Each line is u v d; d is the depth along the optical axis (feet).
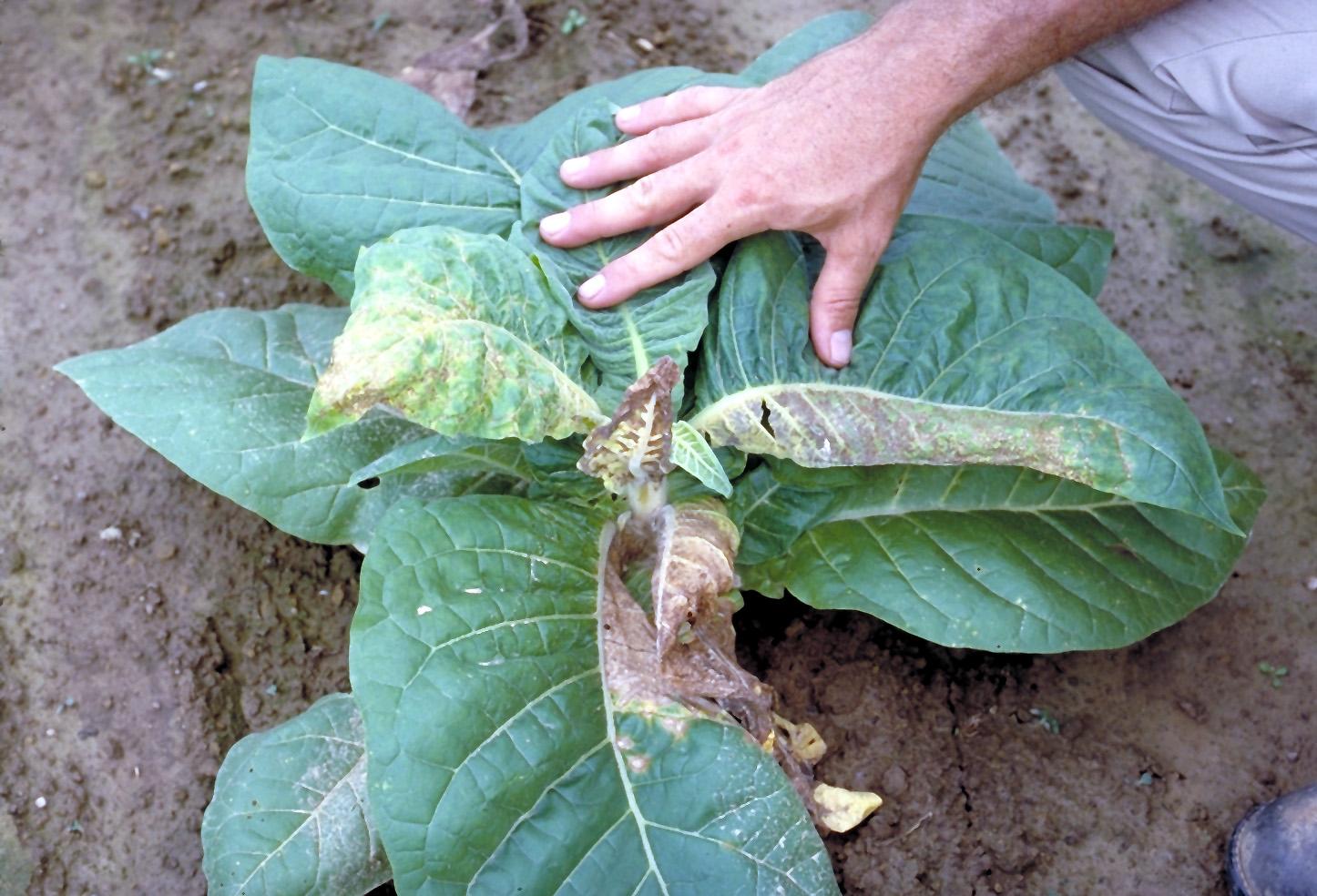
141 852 3.05
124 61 3.93
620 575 2.95
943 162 3.32
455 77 3.97
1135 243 3.92
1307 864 2.93
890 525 2.99
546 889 2.56
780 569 2.98
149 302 3.61
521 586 2.72
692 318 2.88
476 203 3.04
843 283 2.89
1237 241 3.93
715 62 4.11
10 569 3.27
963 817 3.13
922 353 2.88
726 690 2.73
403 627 2.62
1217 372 3.72
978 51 2.80
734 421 2.87
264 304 3.65
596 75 4.02
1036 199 3.33
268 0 4.07
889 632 3.29
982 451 2.81
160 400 3.01
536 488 2.96
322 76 3.06
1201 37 2.97
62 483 3.37
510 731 2.60
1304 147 2.98
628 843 2.61
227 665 3.23
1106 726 3.22
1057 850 3.11
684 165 2.87
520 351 2.70
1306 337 3.78
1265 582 3.41
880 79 2.81
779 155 2.82
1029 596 2.90
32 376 3.49
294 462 3.00
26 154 3.77
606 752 2.65
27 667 3.18
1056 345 2.85
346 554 3.35
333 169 3.00
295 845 2.84
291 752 2.92
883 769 3.16
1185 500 2.71
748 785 2.65
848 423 2.85
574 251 2.97
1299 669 3.30
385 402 2.55
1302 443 3.61
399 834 2.52
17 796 3.07
